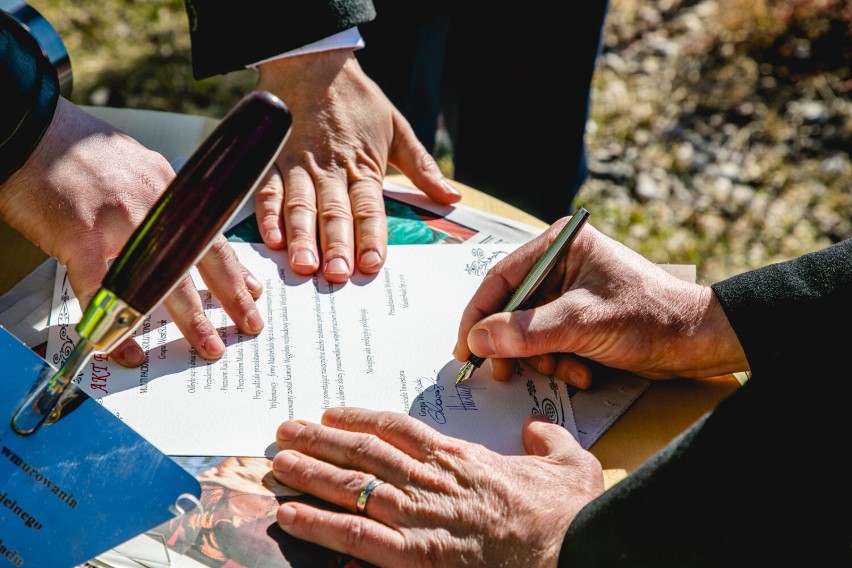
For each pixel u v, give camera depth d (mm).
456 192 1209
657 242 2572
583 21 1510
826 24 3232
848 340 584
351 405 873
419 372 922
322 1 1164
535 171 1752
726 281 937
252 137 506
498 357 913
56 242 917
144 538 697
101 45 2934
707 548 598
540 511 735
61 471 622
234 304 936
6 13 904
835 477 552
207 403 850
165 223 509
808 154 2895
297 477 771
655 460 660
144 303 528
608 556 650
